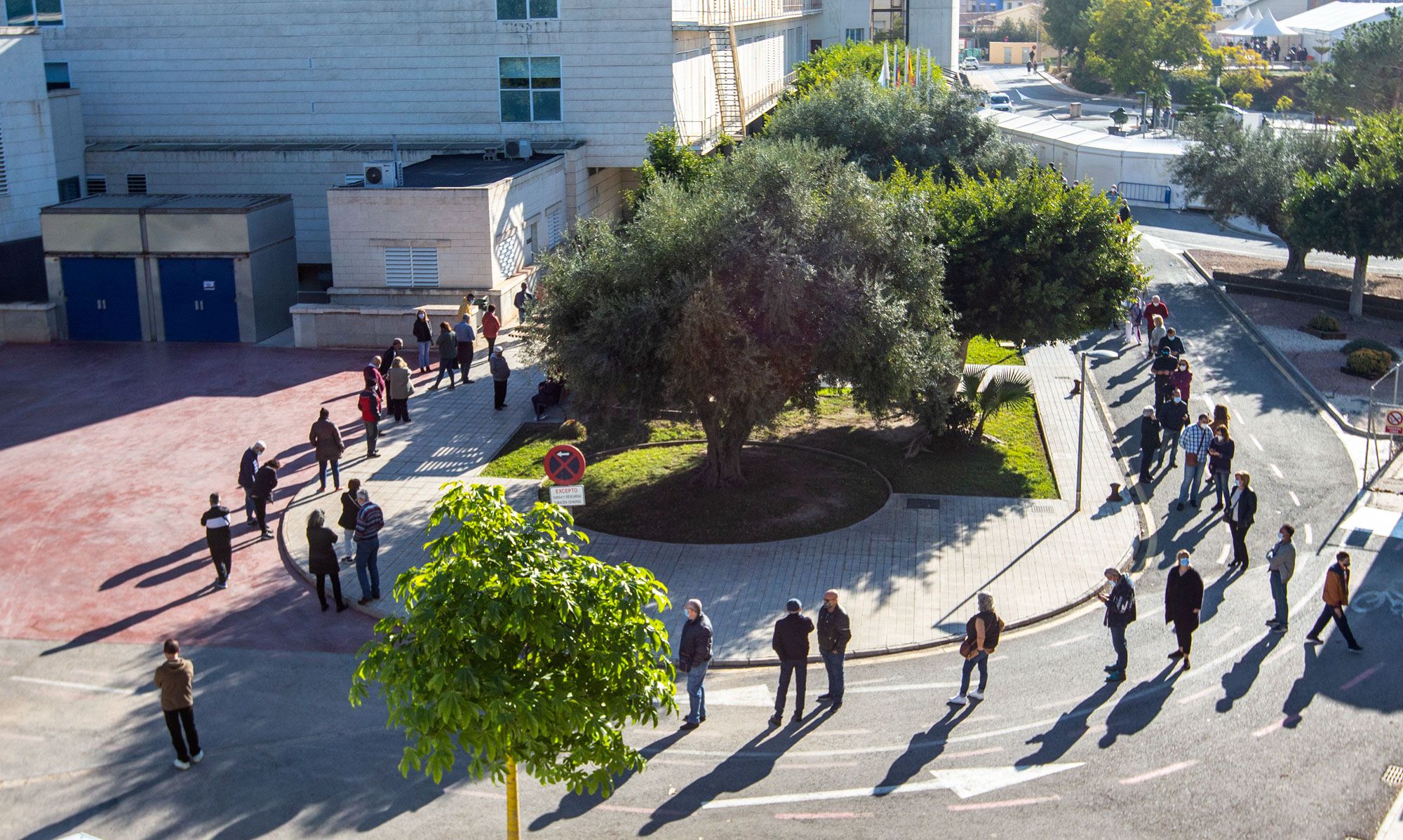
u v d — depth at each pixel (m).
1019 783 13.97
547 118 44.41
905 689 16.61
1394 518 22.30
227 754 15.09
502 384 28.53
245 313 35.12
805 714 15.94
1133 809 13.38
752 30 60.03
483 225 34.56
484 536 10.91
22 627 18.80
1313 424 28.06
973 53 147.50
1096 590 19.70
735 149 24.14
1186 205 57.16
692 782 14.23
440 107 44.75
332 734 15.57
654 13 42.81
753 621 18.67
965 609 19.06
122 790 14.31
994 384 26.02
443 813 13.70
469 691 10.16
